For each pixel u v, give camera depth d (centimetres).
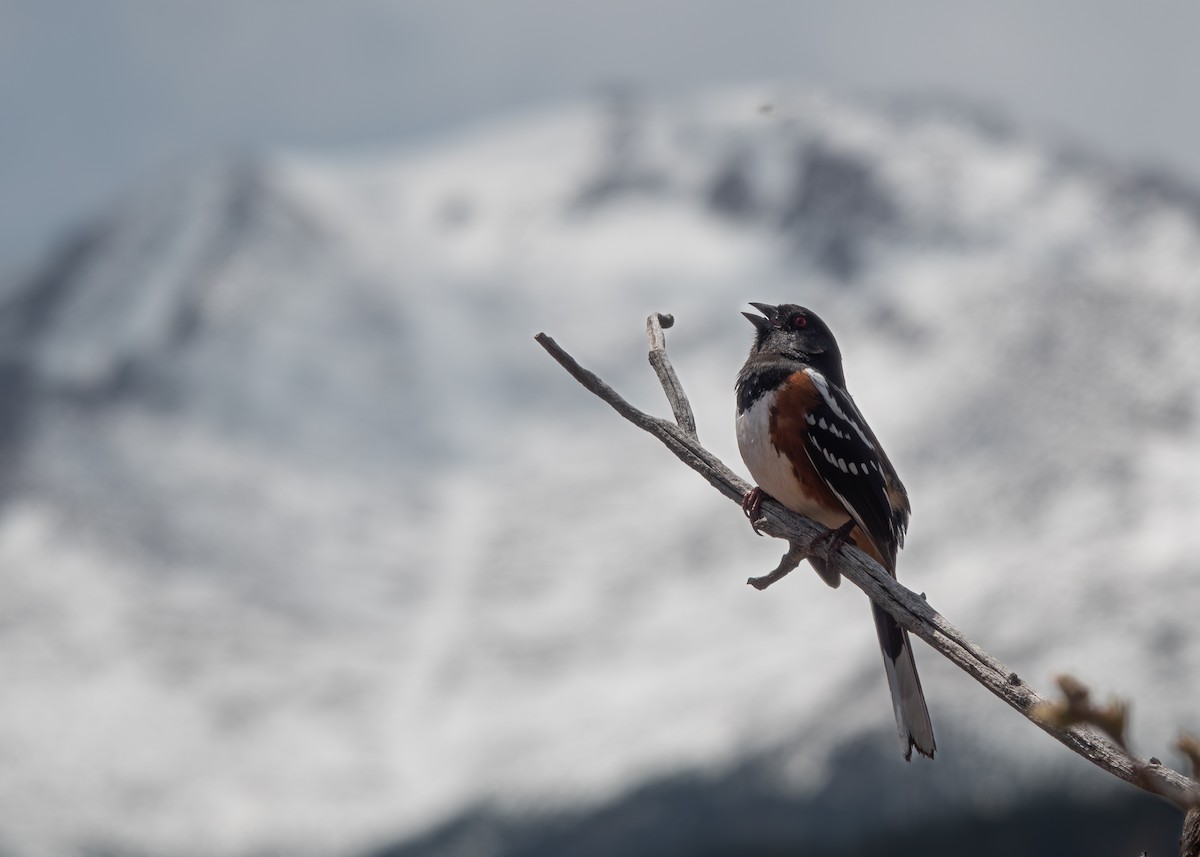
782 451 933
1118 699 390
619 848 8519
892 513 941
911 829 7631
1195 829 525
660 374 795
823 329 1005
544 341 770
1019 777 7431
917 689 733
